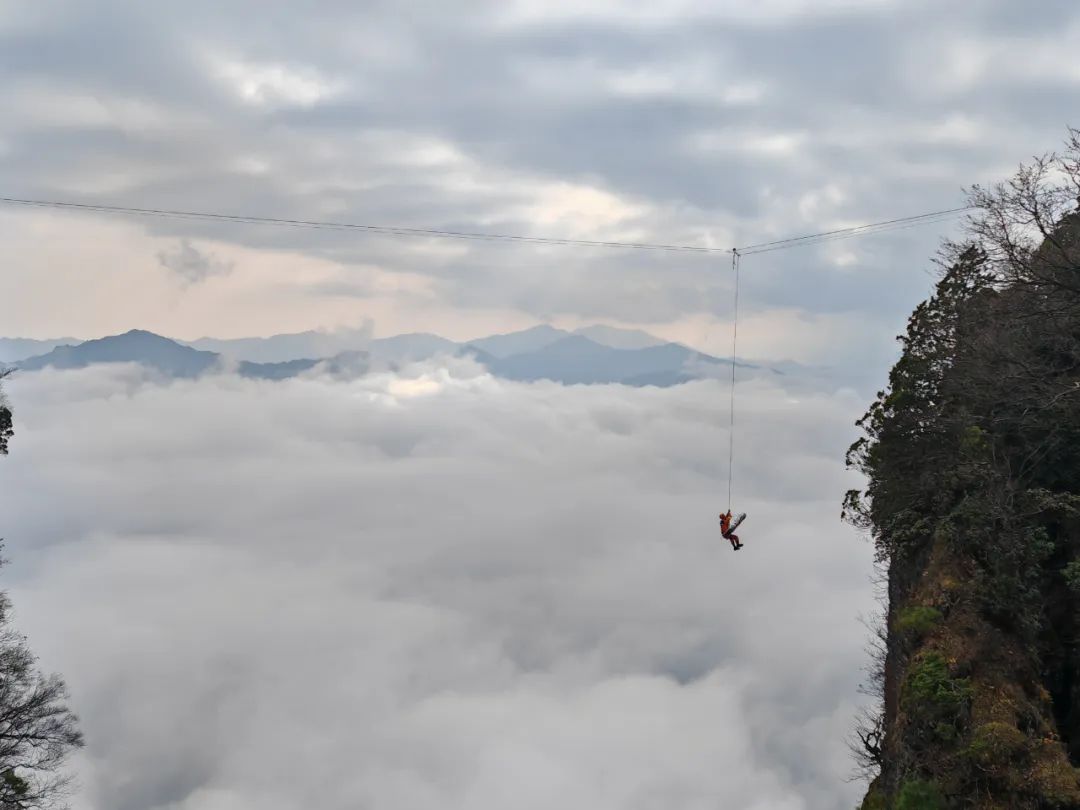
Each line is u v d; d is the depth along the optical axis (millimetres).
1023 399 35906
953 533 34219
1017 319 36812
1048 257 36906
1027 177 36344
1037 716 29297
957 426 38375
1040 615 32250
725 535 38312
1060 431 36156
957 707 29172
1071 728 30781
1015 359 36250
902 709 31531
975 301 40906
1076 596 33031
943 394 41281
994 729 28031
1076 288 34750
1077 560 32125
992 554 32625
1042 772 27406
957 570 33406
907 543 38344
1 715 40344
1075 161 35906
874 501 43219
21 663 41938
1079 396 34969
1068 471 36094
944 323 42000
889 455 42000
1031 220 36562
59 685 42188
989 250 37938
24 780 40312
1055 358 37844
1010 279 37094
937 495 38094
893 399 42750
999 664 30469
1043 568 33938
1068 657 32094
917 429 41438
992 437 36750
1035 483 36281
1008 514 33312
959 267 42375
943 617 32219
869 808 31719
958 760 28047
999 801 27125
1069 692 31656
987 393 37500
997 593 31781
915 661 31406
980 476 35094
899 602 39562
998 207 36781
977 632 31203
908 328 43531
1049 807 26812
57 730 41406
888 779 31750
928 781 28172
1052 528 35156
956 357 40250
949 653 30969
